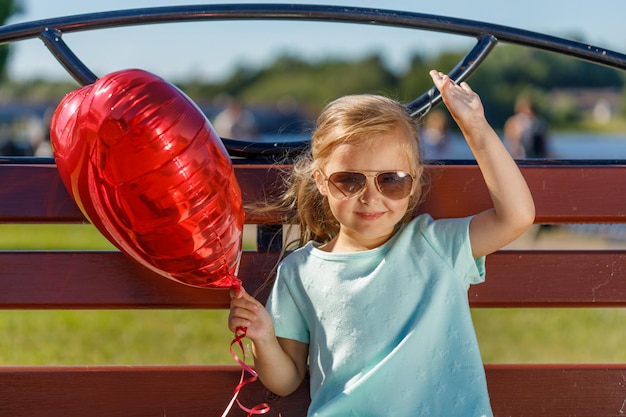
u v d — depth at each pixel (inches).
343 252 77.8
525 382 80.4
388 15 82.7
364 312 75.3
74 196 67.5
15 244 292.8
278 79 2038.6
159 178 63.0
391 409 72.6
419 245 76.0
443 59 1754.4
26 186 78.2
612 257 80.2
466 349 73.4
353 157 74.0
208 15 82.1
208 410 79.9
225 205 67.1
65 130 65.4
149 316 191.0
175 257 66.9
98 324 179.3
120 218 64.8
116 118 62.3
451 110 74.1
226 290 79.8
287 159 82.0
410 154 75.5
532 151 456.4
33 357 144.1
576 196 80.4
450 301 74.5
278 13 82.4
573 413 80.4
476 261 75.8
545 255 80.4
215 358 149.3
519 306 80.7
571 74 1669.5
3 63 574.9
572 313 205.0
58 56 80.7
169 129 63.1
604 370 80.4
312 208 81.0
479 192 81.0
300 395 80.5
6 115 832.3
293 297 78.5
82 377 79.1
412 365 73.2
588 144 601.0
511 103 1667.1
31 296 78.4
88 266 78.8
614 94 1668.3
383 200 74.0
